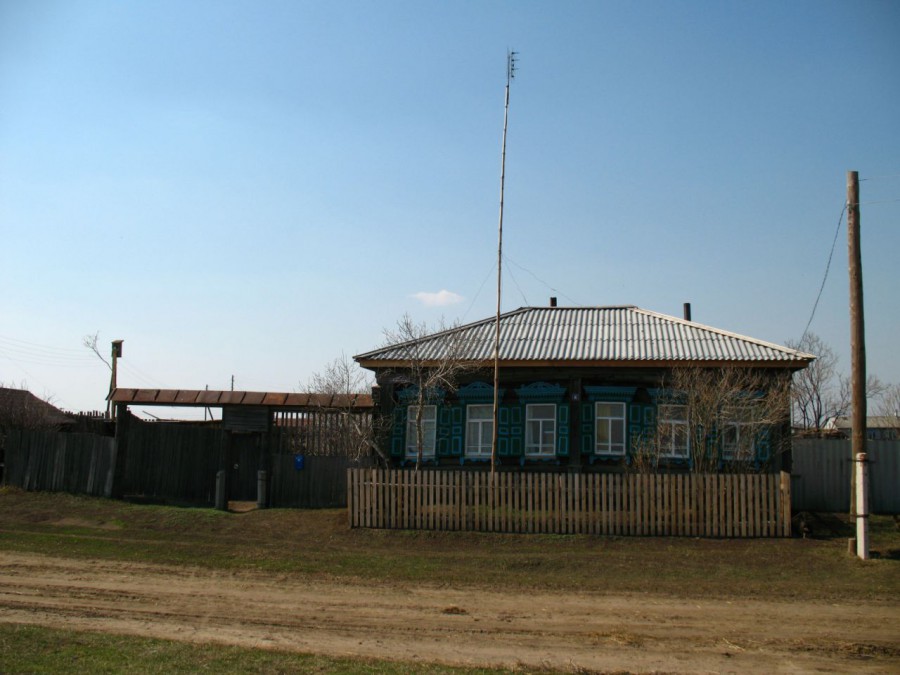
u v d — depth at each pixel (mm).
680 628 12484
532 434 24297
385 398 24500
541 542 18141
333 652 11047
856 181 18828
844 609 13570
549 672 10320
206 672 9719
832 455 23203
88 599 13867
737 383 21641
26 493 22500
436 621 12742
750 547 17547
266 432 22109
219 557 17094
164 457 22781
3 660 9961
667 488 18547
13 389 34500
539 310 27781
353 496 19594
